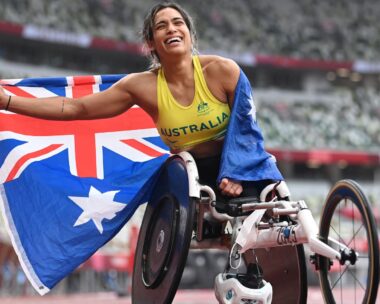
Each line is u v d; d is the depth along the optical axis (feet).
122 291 122.83
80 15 264.11
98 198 37.19
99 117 33.40
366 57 305.73
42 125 38.96
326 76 306.14
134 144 39.32
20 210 37.22
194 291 130.21
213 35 287.48
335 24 315.99
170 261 30.27
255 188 31.91
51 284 35.12
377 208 242.58
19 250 36.35
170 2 32.45
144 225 34.37
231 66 31.76
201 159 32.86
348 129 280.10
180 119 31.86
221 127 32.12
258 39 296.10
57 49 262.06
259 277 30.07
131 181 38.22
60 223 36.40
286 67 294.25
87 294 142.20
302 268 31.83
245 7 310.24
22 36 243.40
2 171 38.09
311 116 284.41
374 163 277.64
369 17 325.62
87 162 38.58
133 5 283.18
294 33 306.55
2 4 243.81
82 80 39.91
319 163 287.07
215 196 31.27
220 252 134.41
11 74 248.32
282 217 32.22
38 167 37.91
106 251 159.84
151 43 32.71
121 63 279.69
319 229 31.76
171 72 31.91
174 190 31.63
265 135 264.93
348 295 98.48
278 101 294.66
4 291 130.21
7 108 32.65
